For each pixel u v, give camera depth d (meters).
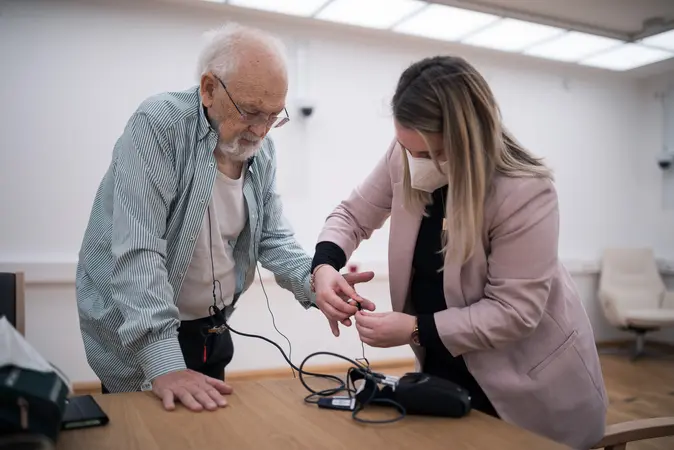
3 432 0.63
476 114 0.97
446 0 3.80
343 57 4.42
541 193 1.02
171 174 1.25
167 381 1.03
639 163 5.82
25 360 0.72
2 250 3.49
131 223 1.17
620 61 5.17
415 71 0.99
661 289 5.23
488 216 1.03
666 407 3.42
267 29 4.16
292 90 4.24
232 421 0.89
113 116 3.74
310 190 4.32
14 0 3.50
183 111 1.27
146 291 1.12
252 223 1.46
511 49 4.82
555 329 1.11
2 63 3.49
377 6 3.87
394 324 1.02
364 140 4.51
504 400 1.10
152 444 0.79
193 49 3.95
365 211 1.36
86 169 3.68
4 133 3.50
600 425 1.13
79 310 1.38
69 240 3.64
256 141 1.30
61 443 0.78
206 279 1.41
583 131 5.50
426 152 1.01
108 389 1.37
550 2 3.91
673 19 4.20
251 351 4.10
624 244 5.75
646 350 5.29
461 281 1.10
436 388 0.94
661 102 5.64
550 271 1.02
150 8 3.83
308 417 0.92
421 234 1.19
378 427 0.88
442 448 0.79
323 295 1.17
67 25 3.62
